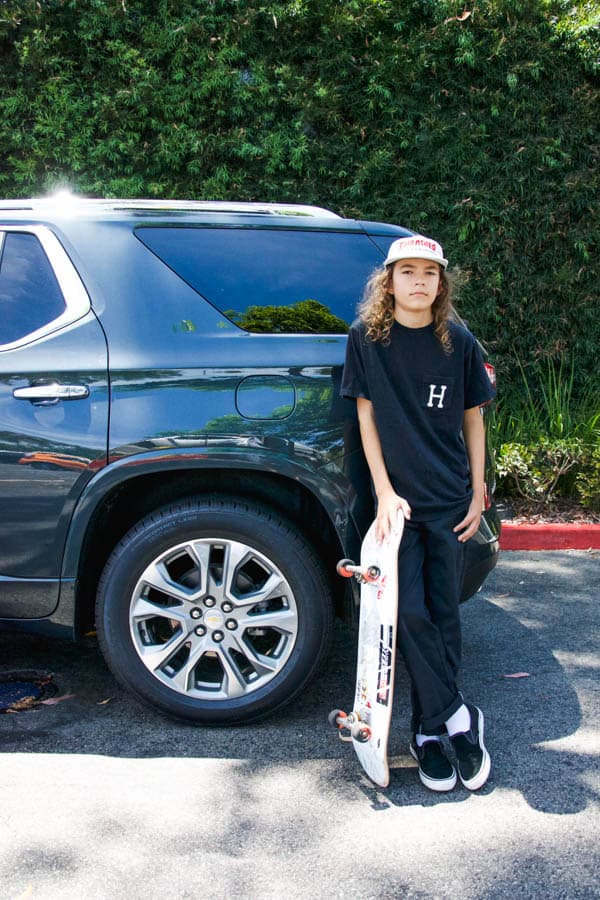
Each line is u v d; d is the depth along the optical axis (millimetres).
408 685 3404
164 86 6695
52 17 6680
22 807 2469
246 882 2123
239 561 2865
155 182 6805
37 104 6648
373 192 6879
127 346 2914
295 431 2855
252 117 6828
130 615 2889
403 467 2611
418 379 2600
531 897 2064
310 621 2877
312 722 3035
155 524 2863
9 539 2922
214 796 2537
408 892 2082
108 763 2734
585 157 6984
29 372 2918
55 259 3045
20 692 3291
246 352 2906
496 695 3254
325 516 2979
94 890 2090
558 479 6000
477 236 6941
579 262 7113
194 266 3041
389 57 6715
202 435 2836
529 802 2500
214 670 3152
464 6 6742
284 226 3150
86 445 2855
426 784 2570
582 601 4395
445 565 2656
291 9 6637
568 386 7184
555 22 6824
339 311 3035
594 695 3248
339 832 2346
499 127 6898
